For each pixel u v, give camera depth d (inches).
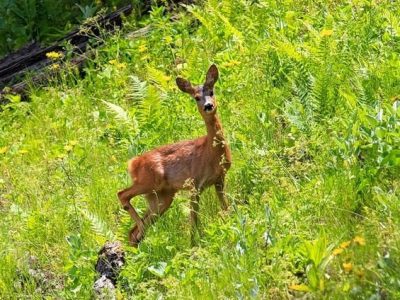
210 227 483.2
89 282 473.4
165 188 505.4
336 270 404.5
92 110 681.0
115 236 507.8
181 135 584.7
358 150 479.2
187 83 498.3
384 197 438.0
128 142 591.8
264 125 555.2
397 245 397.4
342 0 695.1
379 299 377.4
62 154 589.6
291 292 410.0
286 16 671.1
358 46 609.0
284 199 483.2
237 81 618.8
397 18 625.9
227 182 516.1
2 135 673.6
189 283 442.3
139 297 446.9
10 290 497.0
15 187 597.0
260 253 436.5
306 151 518.0
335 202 459.8
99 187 553.9
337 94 554.9
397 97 527.2
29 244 524.7
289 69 616.7
